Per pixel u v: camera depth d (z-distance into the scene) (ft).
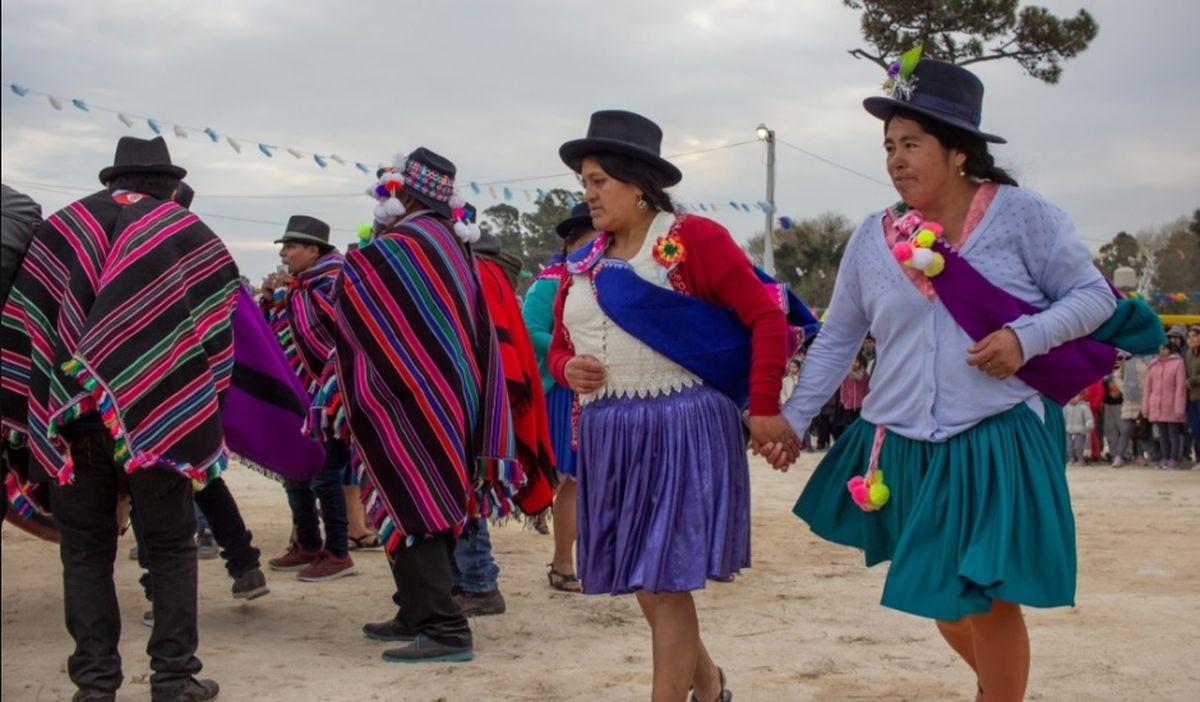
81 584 12.96
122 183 13.61
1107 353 10.13
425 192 15.40
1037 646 15.94
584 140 11.27
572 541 20.26
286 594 19.77
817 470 11.62
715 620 17.70
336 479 21.01
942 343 10.30
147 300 12.61
